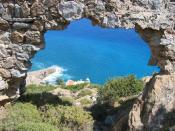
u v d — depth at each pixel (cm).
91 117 2130
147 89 1955
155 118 1841
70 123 2031
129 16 1866
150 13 1864
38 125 1891
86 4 1873
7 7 1931
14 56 1986
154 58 1941
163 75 1905
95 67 5959
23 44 1969
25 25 1938
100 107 2331
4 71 2002
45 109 2127
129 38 7512
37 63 6131
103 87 2633
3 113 2036
